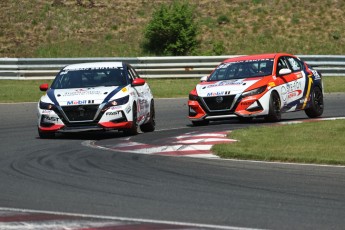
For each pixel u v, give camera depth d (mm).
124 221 25219
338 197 29453
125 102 54281
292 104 63000
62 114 53625
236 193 30547
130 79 57781
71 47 127438
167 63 110125
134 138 53094
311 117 66625
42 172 36938
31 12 136750
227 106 59938
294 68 65125
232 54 126250
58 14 136250
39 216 26203
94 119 53406
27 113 75125
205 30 133375
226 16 137500
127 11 138625
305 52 128000
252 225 24422
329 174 35250
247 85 60062
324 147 43750
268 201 28719
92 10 138375
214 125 61000
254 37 131500
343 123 55281
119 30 132875
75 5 139625
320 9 140750
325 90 96125
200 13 138750
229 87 60312
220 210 27047
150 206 27953
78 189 31922
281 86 61625
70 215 26344
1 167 39125
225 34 132250
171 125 64000
